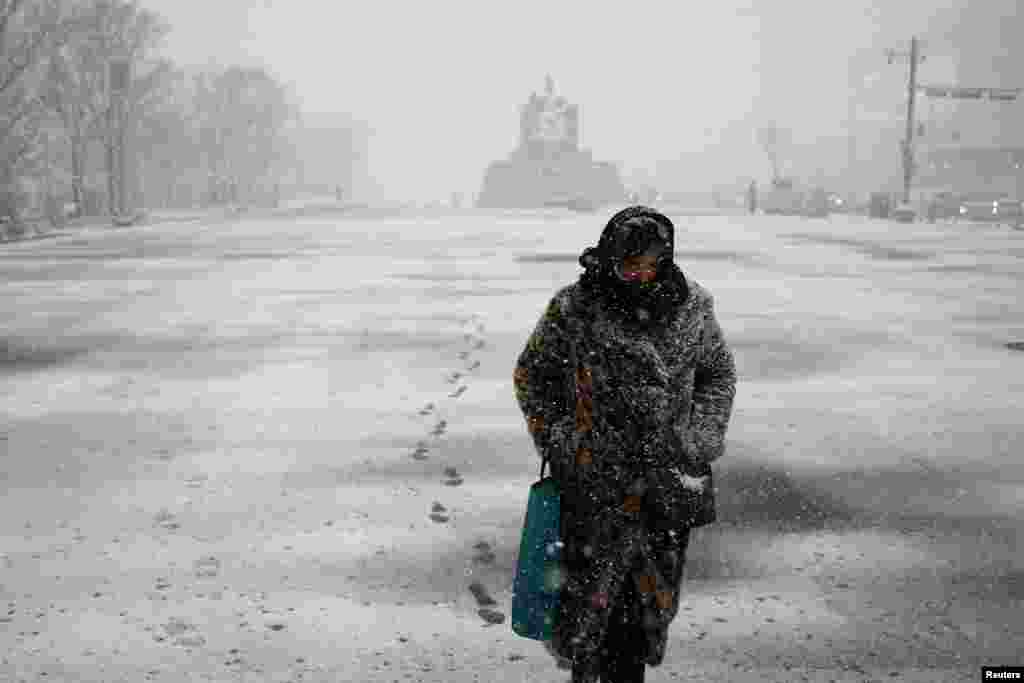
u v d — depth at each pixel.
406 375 10.18
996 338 12.41
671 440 3.52
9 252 25.64
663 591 3.57
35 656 4.42
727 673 4.31
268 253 24.84
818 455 7.54
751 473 7.11
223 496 6.54
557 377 3.62
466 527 5.98
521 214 51.69
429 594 5.07
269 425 8.30
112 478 6.93
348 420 8.45
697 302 3.57
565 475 3.55
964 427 8.33
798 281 18.36
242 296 16.20
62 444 7.78
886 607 4.98
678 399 3.53
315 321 13.56
